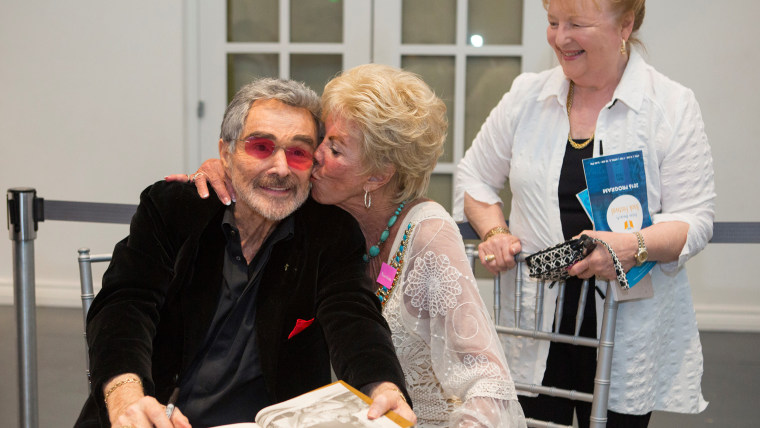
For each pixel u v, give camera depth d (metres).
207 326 1.43
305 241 1.48
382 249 1.59
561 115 1.89
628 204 1.77
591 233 1.70
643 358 1.81
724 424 3.00
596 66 1.76
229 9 4.19
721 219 4.14
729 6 3.95
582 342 1.75
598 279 1.73
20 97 4.27
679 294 1.87
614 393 1.83
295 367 1.46
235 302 1.45
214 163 1.56
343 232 1.49
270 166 1.38
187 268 1.44
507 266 1.86
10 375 3.29
